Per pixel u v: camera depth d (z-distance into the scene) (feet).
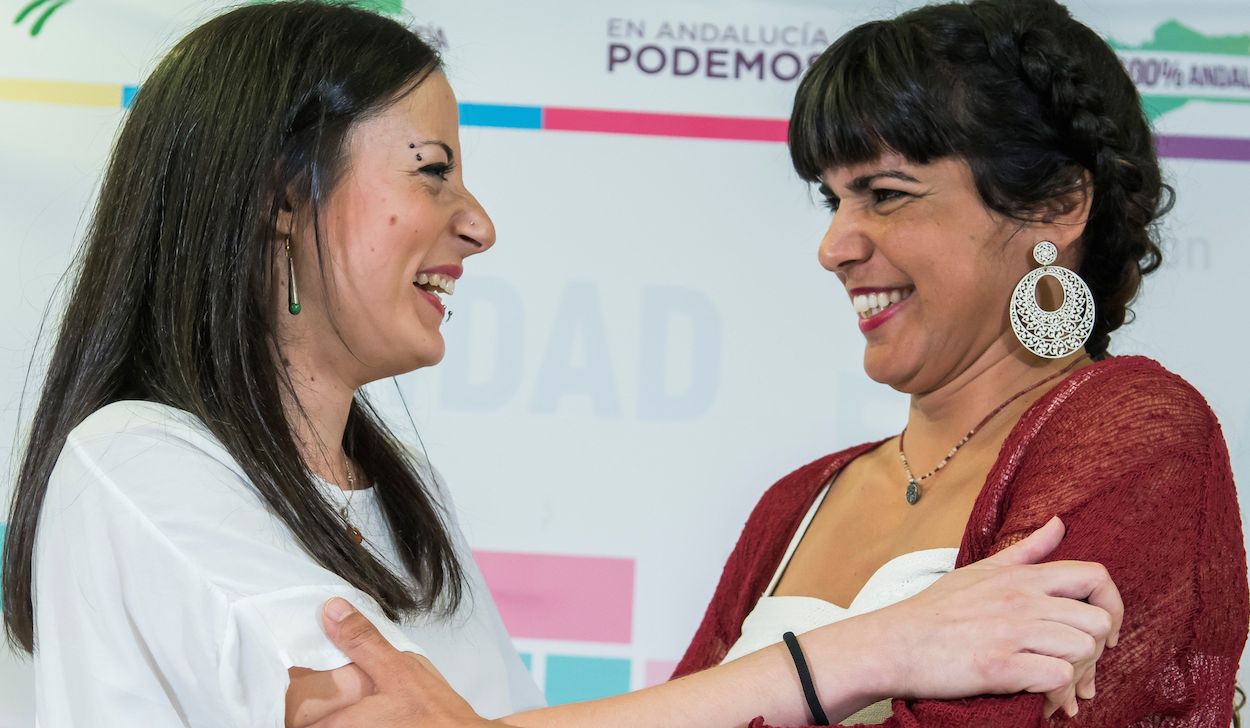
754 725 4.32
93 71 8.59
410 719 4.19
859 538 5.33
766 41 8.70
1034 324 4.81
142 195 4.77
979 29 4.81
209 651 4.23
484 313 8.69
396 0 8.62
